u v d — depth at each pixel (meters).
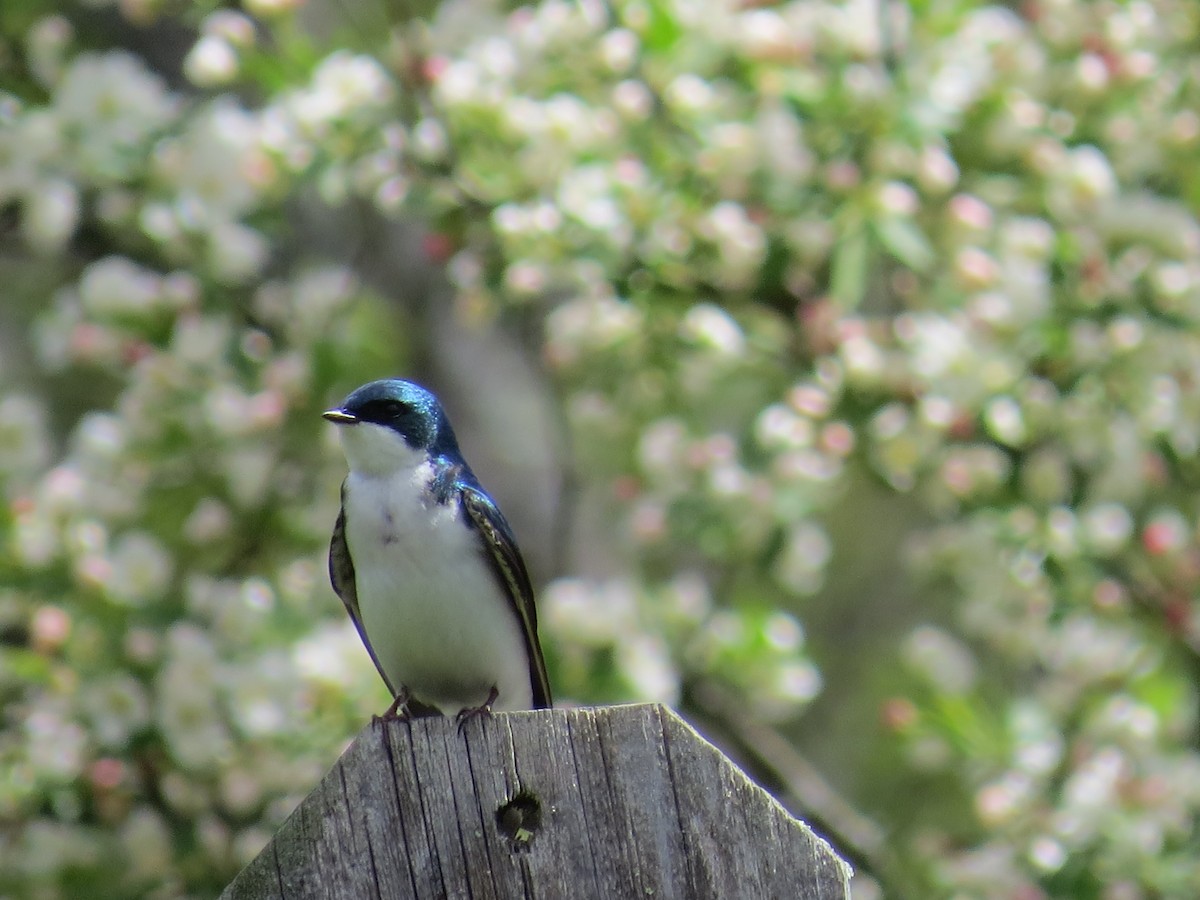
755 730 12.60
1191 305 10.69
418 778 5.58
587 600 10.67
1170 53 11.77
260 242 11.36
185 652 9.78
